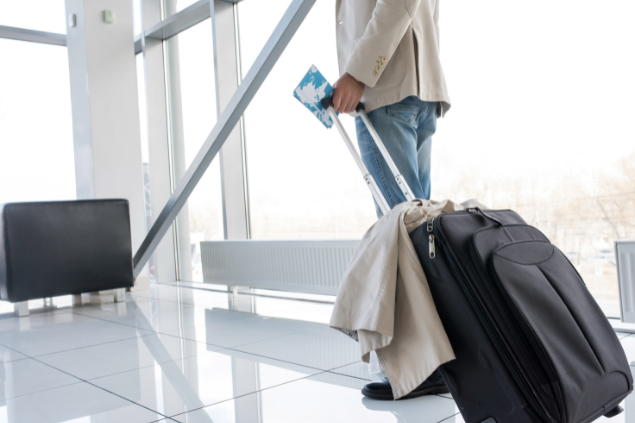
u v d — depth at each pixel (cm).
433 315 104
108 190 425
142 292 410
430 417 124
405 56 144
